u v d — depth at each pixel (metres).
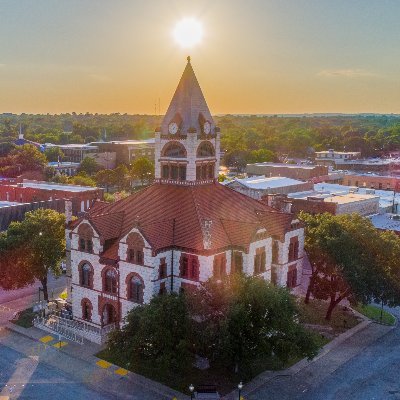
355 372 60.12
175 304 55.19
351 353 65.06
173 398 53.31
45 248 74.19
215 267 63.06
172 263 64.38
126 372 58.38
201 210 68.00
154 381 56.59
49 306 75.44
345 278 69.50
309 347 56.53
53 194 128.62
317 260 74.38
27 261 74.25
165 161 73.56
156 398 53.34
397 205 134.12
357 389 56.41
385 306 82.75
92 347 64.25
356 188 147.50
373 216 120.56
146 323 53.44
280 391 55.53
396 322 75.88
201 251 61.38
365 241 72.56
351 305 76.81
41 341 65.75
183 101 72.69
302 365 61.34
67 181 176.38
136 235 61.97
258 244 66.62
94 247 66.81
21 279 74.50
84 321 69.88
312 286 78.00
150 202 72.19
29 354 62.34
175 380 56.78
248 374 58.09
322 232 73.81
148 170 199.38
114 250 65.88
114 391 54.56
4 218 104.69
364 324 74.50
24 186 139.25
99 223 67.19
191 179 71.50
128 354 53.78
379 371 60.53
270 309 55.00
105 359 61.25
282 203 83.69
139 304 63.12
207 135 73.56
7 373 57.69
